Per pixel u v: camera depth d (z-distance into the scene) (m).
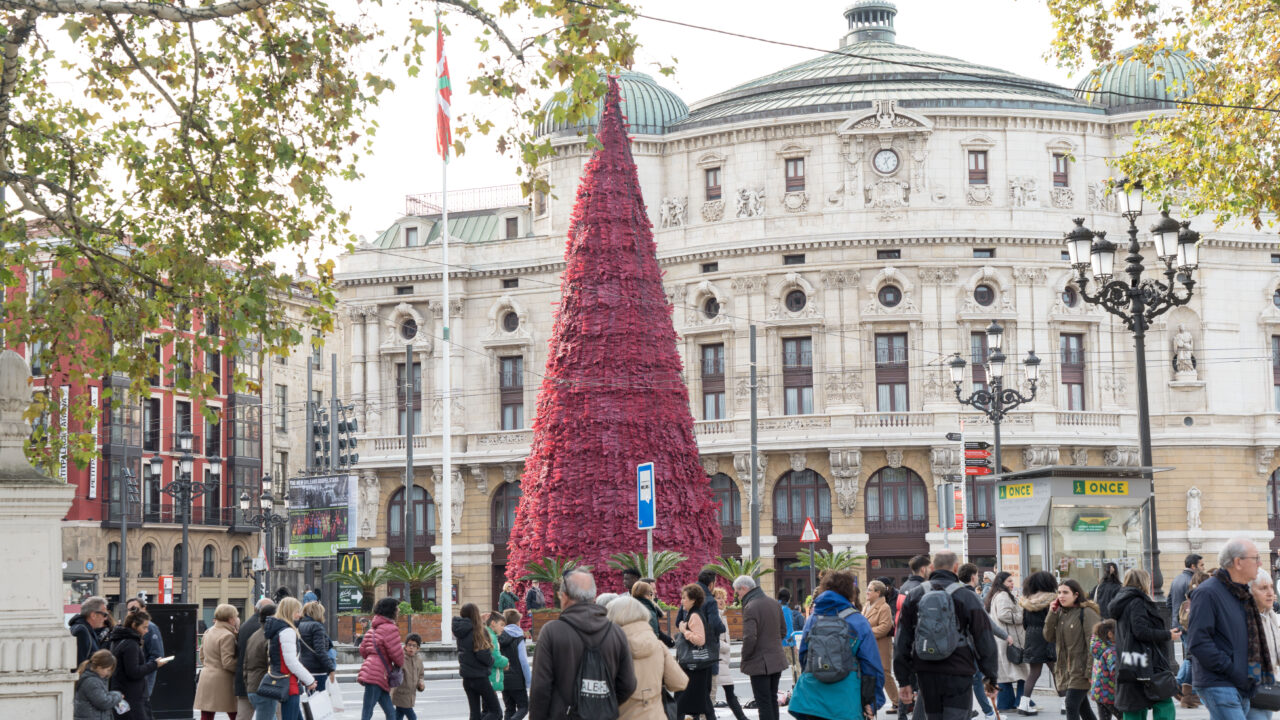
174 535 86.38
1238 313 72.62
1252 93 32.22
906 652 17.86
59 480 16.45
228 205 22.09
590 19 18.44
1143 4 31.81
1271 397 72.56
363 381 79.81
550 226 77.88
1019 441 68.94
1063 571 29.23
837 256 71.25
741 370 72.06
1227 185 33.38
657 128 77.00
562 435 52.47
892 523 69.94
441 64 51.12
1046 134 72.19
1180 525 71.06
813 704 17.56
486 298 78.69
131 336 22.42
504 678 24.58
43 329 22.38
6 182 20.20
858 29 83.38
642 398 52.25
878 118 71.12
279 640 20.28
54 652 16.14
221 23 20.73
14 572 16.08
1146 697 18.42
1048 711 25.47
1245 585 15.75
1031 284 71.00
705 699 22.42
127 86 22.22
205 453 90.31
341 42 21.05
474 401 78.19
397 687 24.64
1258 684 15.77
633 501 51.56
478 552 76.69
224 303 21.89
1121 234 72.50
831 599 17.78
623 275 52.66
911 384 70.38
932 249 70.81
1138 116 72.31
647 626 15.11
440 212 86.06
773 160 72.81
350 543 63.00
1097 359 71.69
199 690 22.36
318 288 22.62
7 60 18.20
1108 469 29.39
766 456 71.00
